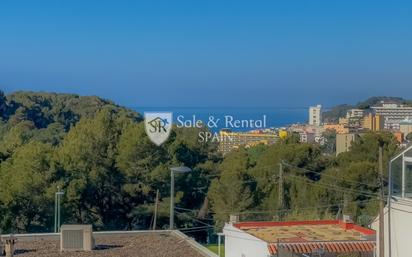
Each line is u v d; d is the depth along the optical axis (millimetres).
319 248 25703
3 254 22969
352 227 29594
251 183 51750
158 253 23406
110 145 53906
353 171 51750
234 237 29953
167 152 54969
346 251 25750
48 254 23219
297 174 55688
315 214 47188
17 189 47375
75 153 52094
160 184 53406
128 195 53438
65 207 49156
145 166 53469
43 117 92625
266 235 27859
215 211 51188
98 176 52031
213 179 55125
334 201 51219
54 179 49062
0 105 92688
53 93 105875
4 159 55500
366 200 50062
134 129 53781
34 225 48594
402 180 20922
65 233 23891
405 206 20516
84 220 52406
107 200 53250
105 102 101875
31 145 50688
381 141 57906
